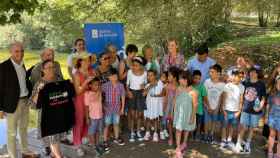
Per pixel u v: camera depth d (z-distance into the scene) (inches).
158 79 254.4
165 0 431.8
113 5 507.2
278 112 216.2
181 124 227.6
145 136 254.2
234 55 567.5
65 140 243.3
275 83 218.8
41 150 235.3
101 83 241.1
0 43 942.4
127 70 257.9
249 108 227.1
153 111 248.4
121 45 291.7
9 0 235.0
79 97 223.3
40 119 207.3
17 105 206.1
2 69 201.2
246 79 233.1
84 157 226.4
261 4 473.1
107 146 238.7
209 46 663.1
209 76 245.8
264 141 250.4
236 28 808.3
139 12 475.8
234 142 245.9
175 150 236.4
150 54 262.8
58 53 772.0
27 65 686.5
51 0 518.0
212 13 416.8
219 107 241.6
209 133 248.4
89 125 229.8
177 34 451.5
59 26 550.0
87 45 275.6
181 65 261.7
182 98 227.6
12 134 210.5
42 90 201.6
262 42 618.5
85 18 526.6
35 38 905.5
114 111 241.3
